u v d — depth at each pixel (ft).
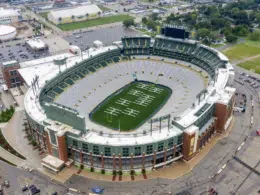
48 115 483.51
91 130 509.76
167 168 467.52
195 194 416.67
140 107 623.36
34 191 424.46
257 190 421.18
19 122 602.44
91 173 460.96
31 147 522.88
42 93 610.65
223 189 424.46
